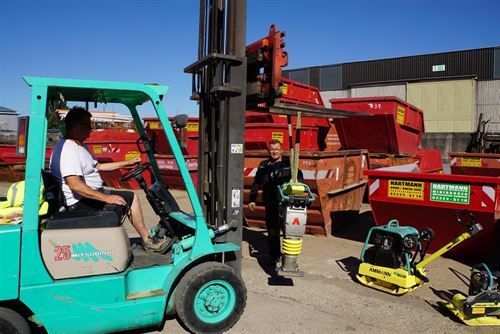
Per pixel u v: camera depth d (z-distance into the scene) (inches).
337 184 287.6
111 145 484.1
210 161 174.4
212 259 158.7
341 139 435.5
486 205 207.6
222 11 173.6
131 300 133.9
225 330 145.9
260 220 296.2
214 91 164.4
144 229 158.9
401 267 182.9
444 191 220.4
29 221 121.9
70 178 137.3
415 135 489.1
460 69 1288.1
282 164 210.8
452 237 225.6
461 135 1034.1
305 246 257.0
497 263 213.3
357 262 226.1
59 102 156.9
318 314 163.2
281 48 169.5
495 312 156.7
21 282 121.0
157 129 441.7
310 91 441.7
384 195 240.2
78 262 128.5
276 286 191.8
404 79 1360.7
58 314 124.8
